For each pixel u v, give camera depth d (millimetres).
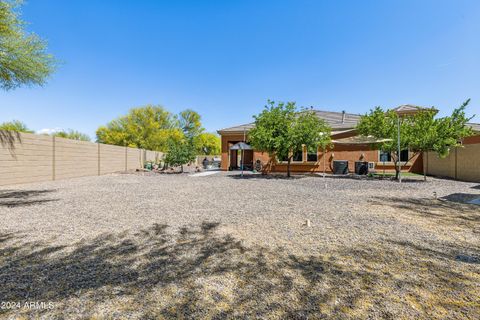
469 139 15789
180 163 20594
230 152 24188
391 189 9992
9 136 10906
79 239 3951
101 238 4008
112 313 2039
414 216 5512
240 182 12758
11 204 6859
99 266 2957
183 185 11438
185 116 54094
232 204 6879
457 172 14188
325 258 3215
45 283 2531
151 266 2967
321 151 18953
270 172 19922
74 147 15172
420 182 12461
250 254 3354
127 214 5703
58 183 12125
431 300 2250
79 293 2342
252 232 4344
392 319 1972
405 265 3008
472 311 2080
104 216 5508
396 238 4012
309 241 3871
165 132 41031
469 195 8422
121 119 40344
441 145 11773
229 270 2865
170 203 7039
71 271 2814
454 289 2449
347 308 2125
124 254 3342
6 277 2656
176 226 4723
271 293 2369
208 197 8062
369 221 5074
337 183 12172
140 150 24688
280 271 2840
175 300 2242
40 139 12562
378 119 13328
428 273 2797
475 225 4801
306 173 18766
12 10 8227
